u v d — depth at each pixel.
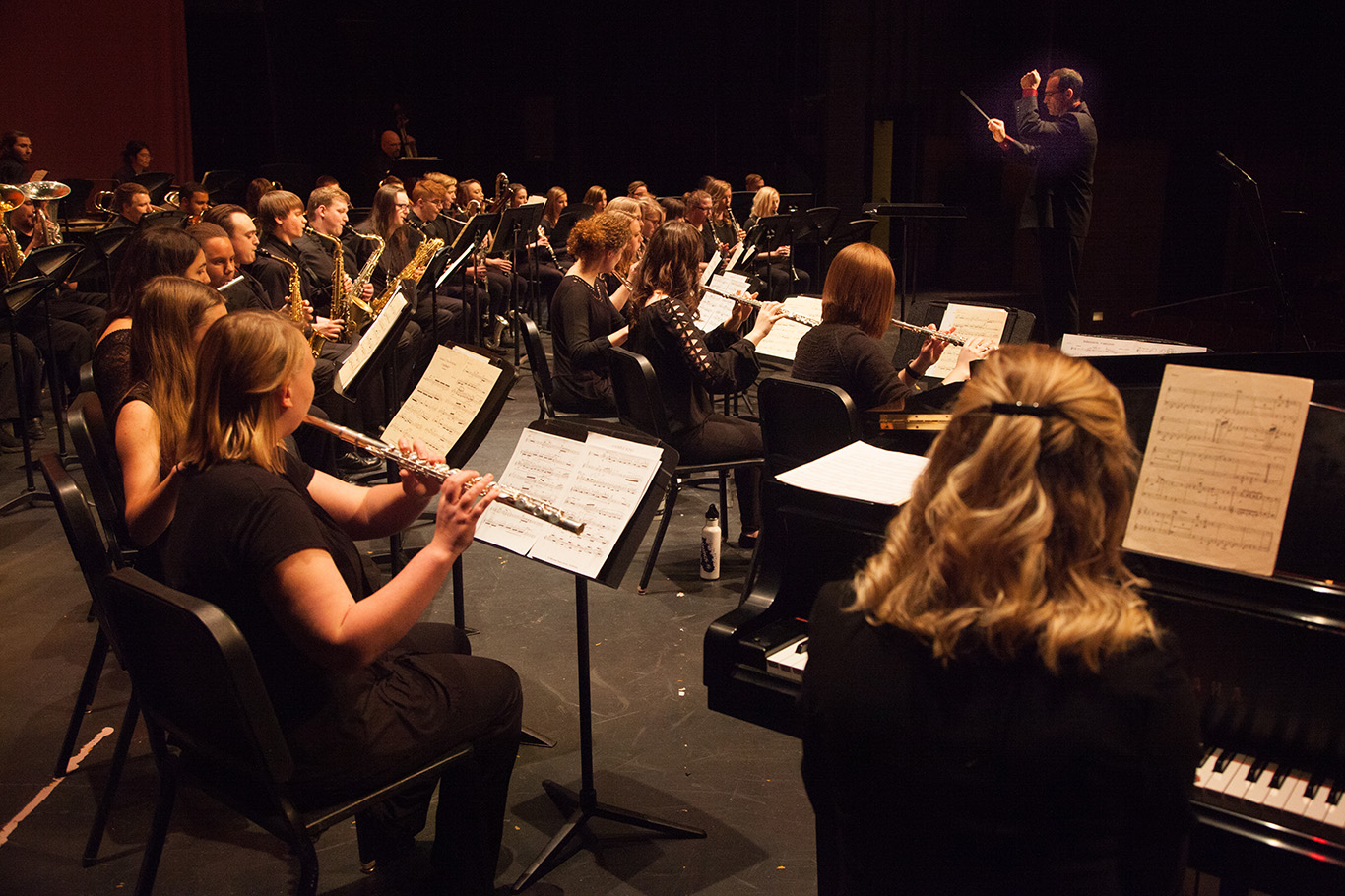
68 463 5.34
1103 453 1.08
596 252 4.63
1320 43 10.49
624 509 2.03
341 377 3.19
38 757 2.73
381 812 2.25
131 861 2.31
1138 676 1.02
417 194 7.50
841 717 1.14
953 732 1.05
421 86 13.73
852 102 12.04
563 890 2.20
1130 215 11.70
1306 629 1.49
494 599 3.70
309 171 11.02
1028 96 5.70
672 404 3.75
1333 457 1.65
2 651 3.32
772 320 4.07
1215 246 11.57
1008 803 1.04
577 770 2.66
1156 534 1.55
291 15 11.73
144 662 1.80
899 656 1.10
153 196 7.95
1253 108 11.04
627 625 3.49
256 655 1.76
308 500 1.94
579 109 13.52
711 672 1.92
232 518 1.71
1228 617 1.56
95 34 9.33
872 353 3.20
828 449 3.01
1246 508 1.49
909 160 12.45
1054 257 5.77
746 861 2.29
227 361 1.78
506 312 8.92
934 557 1.09
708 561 3.86
